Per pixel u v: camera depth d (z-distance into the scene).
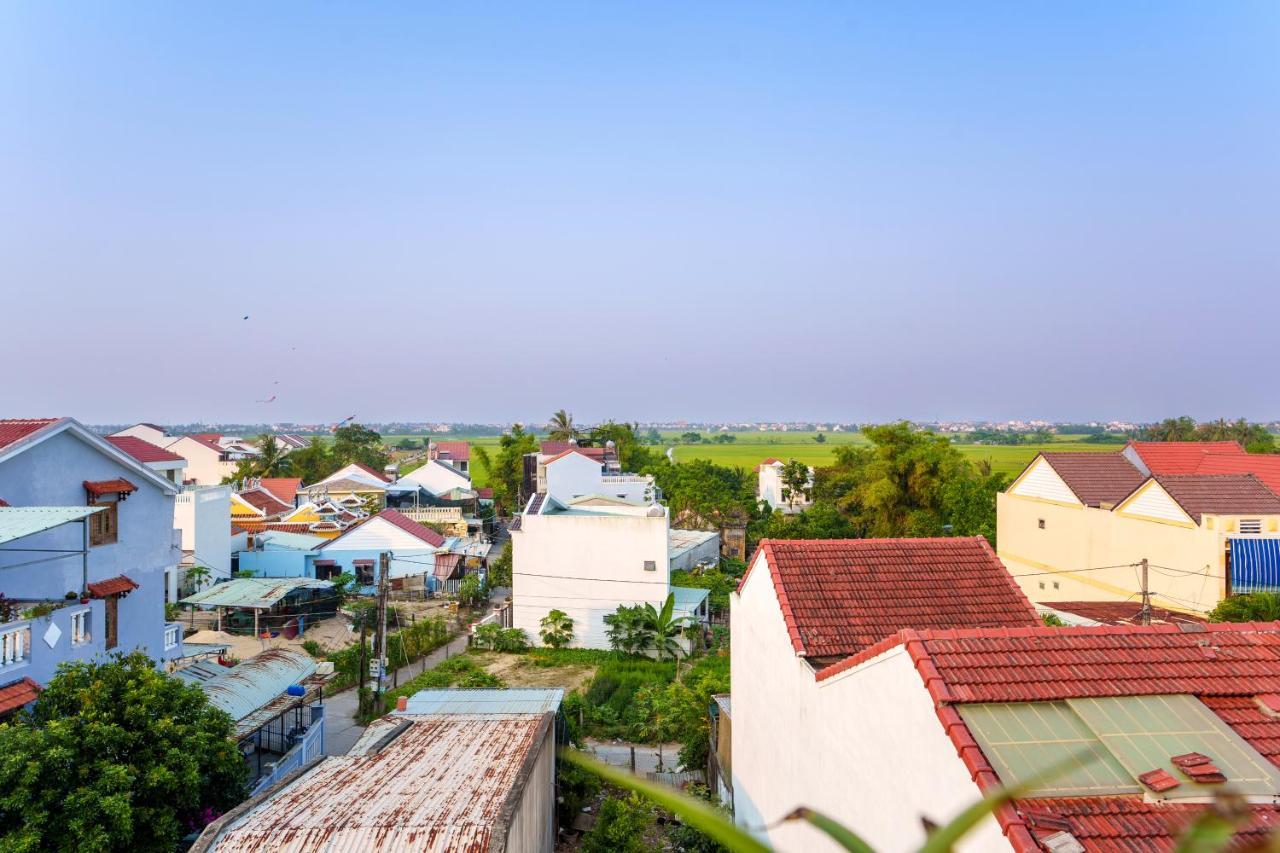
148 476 17.48
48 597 14.77
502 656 29.62
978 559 13.55
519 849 11.60
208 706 13.73
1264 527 21.64
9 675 12.68
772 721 12.74
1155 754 6.99
